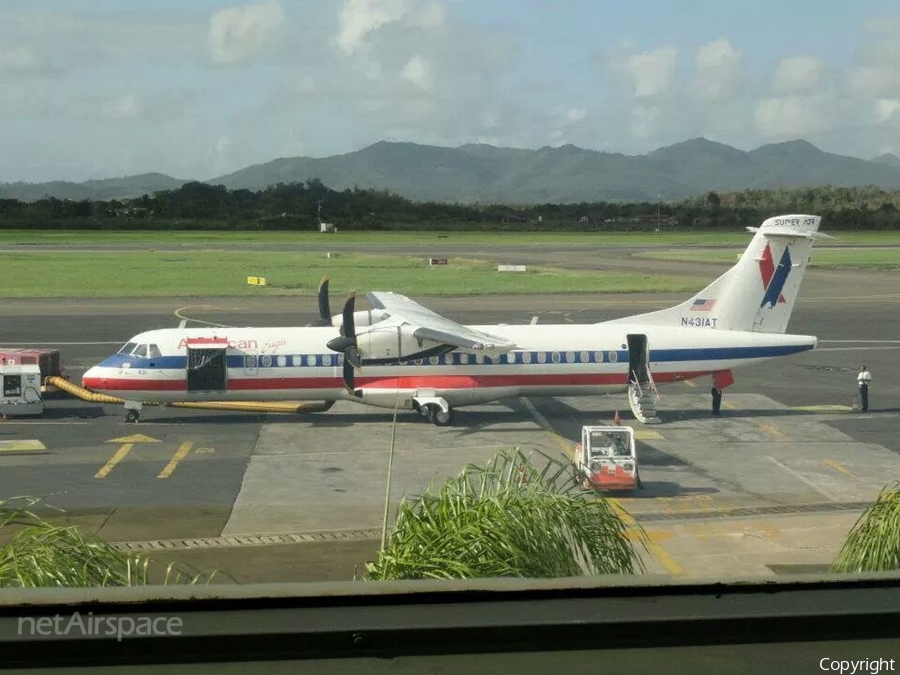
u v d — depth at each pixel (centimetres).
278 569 1931
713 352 3625
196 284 8762
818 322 6462
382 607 489
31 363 3953
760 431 3428
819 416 3694
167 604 483
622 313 6806
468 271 10369
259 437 3306
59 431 3372
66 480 2705
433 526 1096
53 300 7469
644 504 2481
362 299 7719
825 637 478
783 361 5016
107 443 3194
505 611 473
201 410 3766
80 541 987
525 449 3145
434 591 496
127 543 2109
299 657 462
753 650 477
